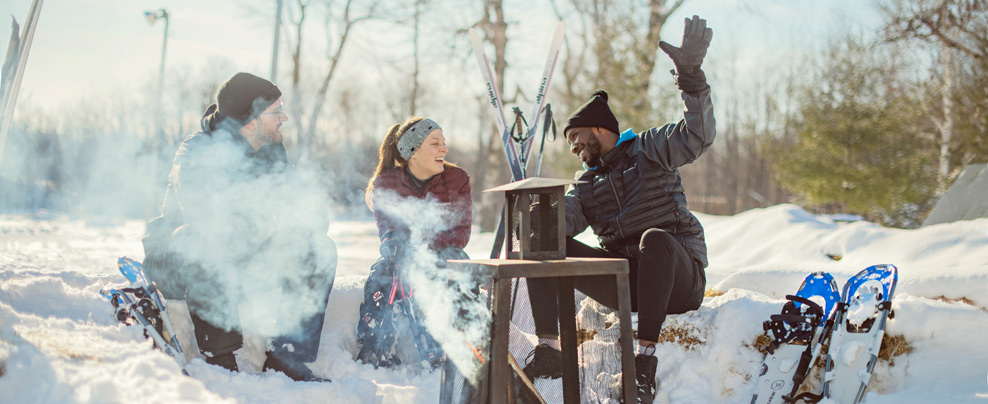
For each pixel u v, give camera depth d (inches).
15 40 98.7
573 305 98.9
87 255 369.7
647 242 100.0
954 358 93.8
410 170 123.1
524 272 79.6
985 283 109.4
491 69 166.1
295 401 89.0
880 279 98.2
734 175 1487.5
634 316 117.0
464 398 84.0
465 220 121.4
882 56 531.8
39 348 76.7
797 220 286.4
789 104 612.7
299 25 813.9
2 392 69.4
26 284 107.9
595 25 572.4
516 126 164.6
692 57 103.0
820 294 104.7
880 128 547.2
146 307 97.5
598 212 119.6
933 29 462.0
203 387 74.8
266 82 110.7
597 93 125.4
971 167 324.5
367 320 116.0
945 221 320.5
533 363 103.7
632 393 85.4
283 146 114.0
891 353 97.4
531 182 85.0
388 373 111.0
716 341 105.8
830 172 563.2
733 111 1475.1
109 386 68.5
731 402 100.7
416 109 991.6
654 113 499.8
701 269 113.0
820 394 95.8
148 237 106.5
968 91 471.5
